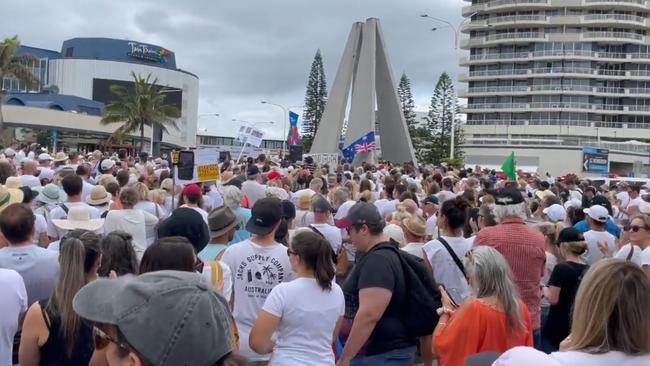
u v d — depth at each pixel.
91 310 1.75
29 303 4.71
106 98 102.12
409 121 79.69
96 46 104.81
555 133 87.50
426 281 4.85
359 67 36.22
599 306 2.53
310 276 4.24
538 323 5.35
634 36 86.62
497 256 4.09
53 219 7.35
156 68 107.31
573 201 11.31
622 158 80.31
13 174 10.54
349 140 35.84
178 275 1.76
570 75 87.44
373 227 4.77
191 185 8.16
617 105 88.81
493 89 91.75
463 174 21.41
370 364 4.63
